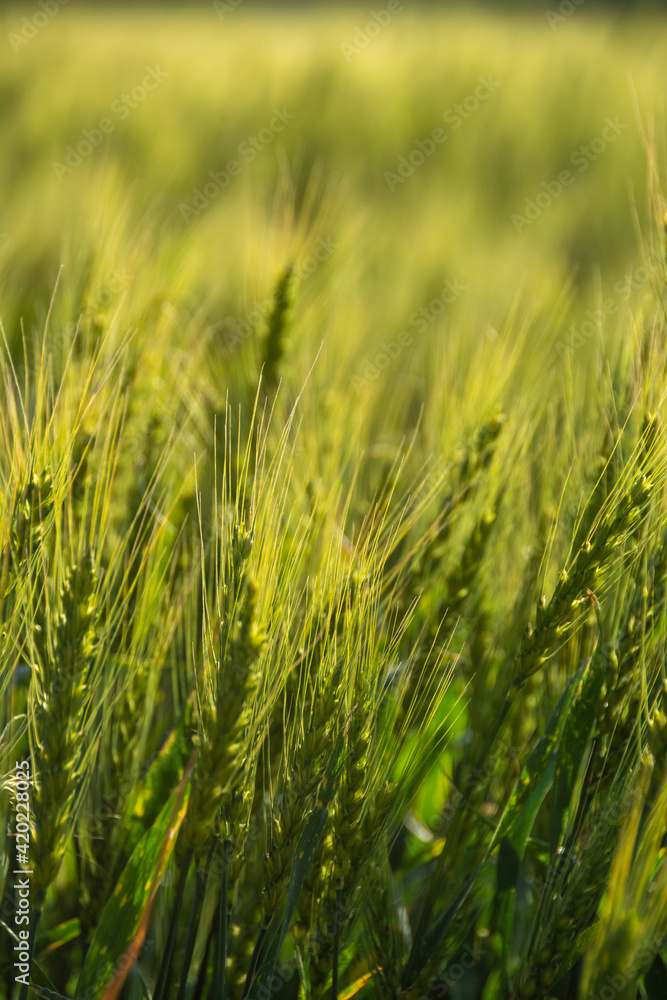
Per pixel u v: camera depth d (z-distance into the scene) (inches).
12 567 51.1
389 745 51.4
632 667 51.7
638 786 50.5
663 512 52.0
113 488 54.6
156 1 464.8
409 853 56.3
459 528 54.6
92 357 55.2
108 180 63.5
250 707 50.2
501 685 54.1
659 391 52.1
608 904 49.9
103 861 52.7
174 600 53.6
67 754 50.6
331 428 57.3
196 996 52.0
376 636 51.4
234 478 54.3
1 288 60.8
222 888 50.8
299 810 50.7
